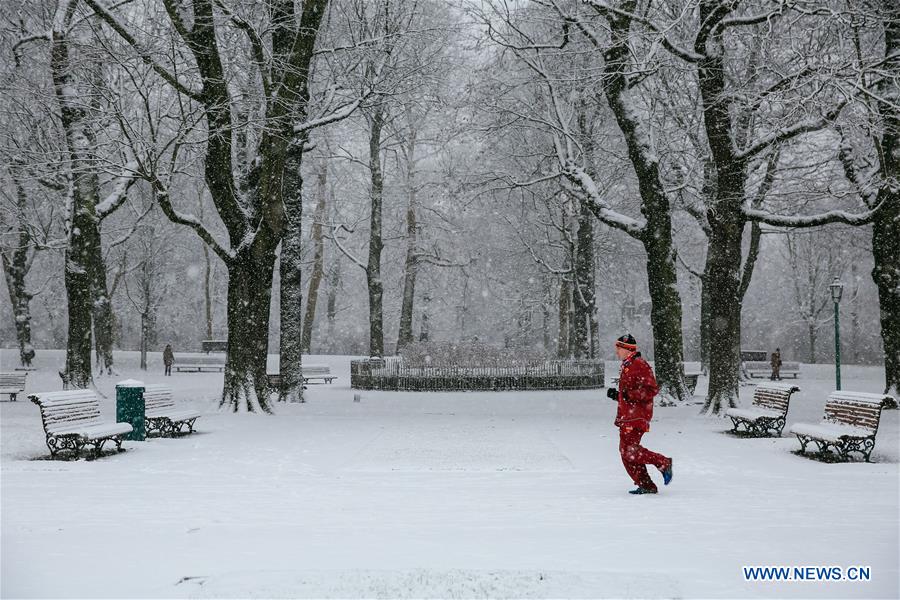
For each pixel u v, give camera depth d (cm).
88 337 2353
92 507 780
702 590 468
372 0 2458
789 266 6216
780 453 1249
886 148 2066
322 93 2423
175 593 462
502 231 4625
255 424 1717
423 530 659
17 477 1002
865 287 5788
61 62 2106
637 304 6278
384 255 5088
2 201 3356
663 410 2034
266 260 2036
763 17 1717
